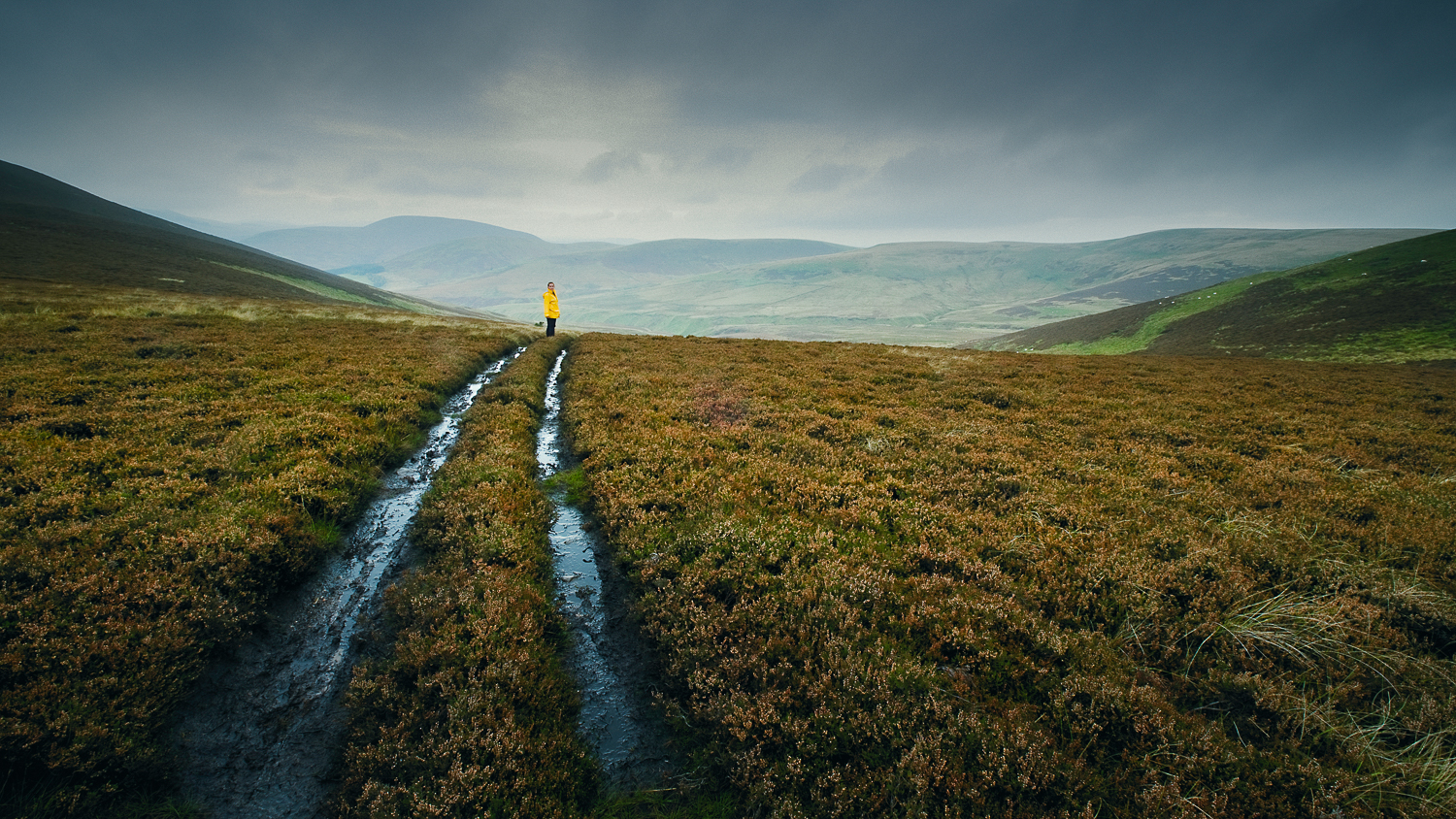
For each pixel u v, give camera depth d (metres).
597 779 5.40
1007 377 23.83
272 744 5.74
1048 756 5.04
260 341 25.92
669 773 5.49
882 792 4.75
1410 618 6.75
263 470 10.87
